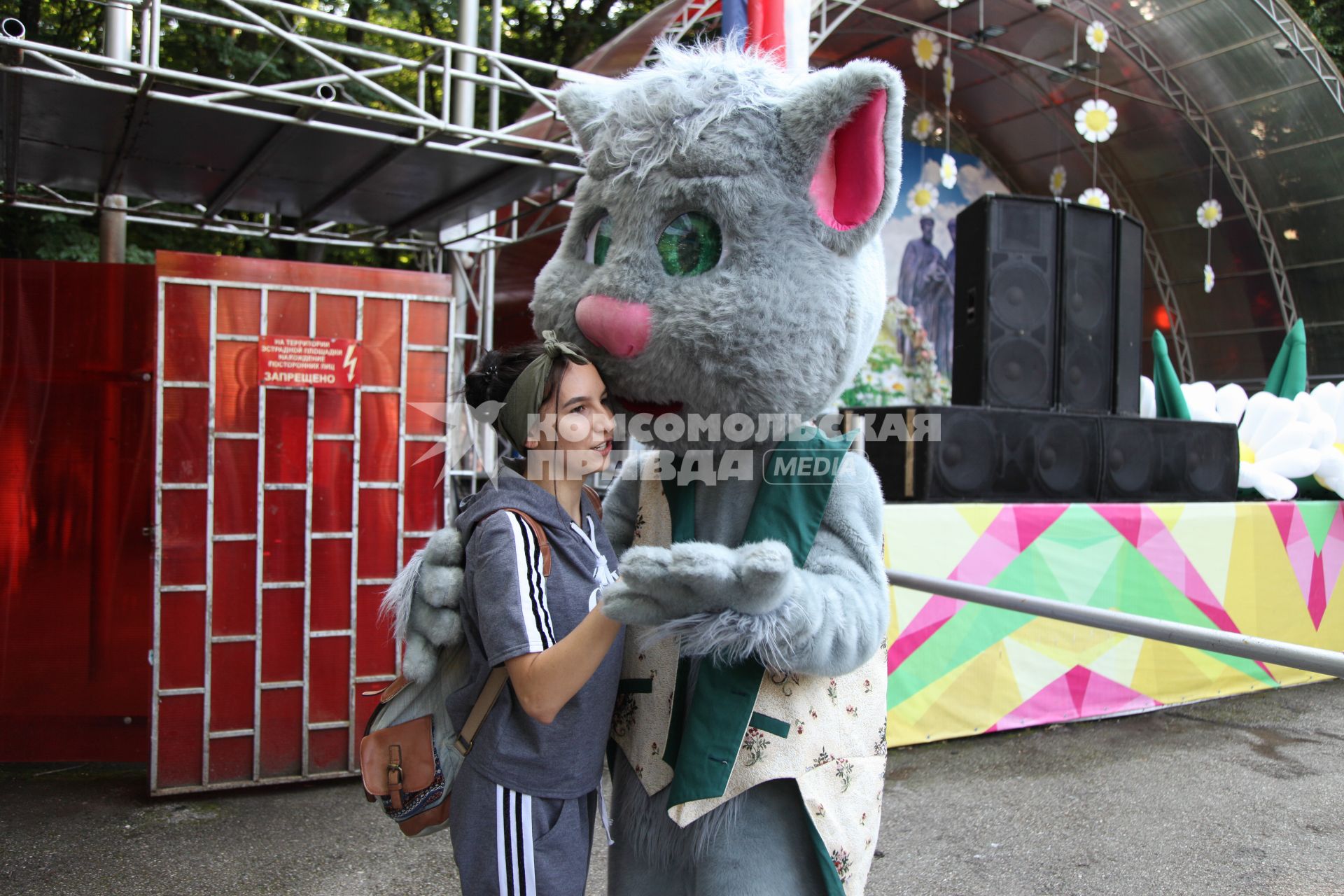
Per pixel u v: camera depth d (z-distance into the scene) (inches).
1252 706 199.8
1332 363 467.2
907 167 481.4
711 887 61.0
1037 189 526.3
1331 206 444.5
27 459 165.0
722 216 59.8
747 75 63.6
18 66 143.6
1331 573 215.5
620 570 51.5
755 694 59.9
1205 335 514.9
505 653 57.6
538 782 60.9
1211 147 457.4
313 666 149.6
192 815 141.3
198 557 143.9
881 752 64.5
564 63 454.9
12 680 164.4
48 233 312.3
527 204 321.7
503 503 62.9
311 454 148.0
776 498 60.9
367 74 175.2
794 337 58.5
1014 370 205.2
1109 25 421.7
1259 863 128.5
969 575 165.9
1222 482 212.8
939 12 420.8
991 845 132.6
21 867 124.2
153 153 190.7
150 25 149.8
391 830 136.5
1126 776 159.0
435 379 155.4
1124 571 182.4
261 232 260.4
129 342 167.5
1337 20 508.7
